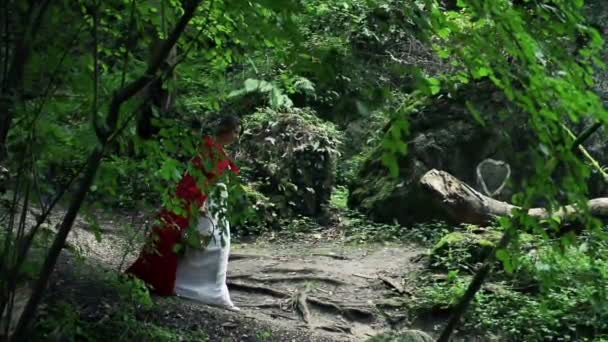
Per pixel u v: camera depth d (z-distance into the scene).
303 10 2.93
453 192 9.93
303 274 8.39
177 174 4.24
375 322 7.31
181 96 5.43
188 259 6.69
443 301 7.29
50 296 5.56
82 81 3.60
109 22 3.82
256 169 10.95
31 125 3.51
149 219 5.80
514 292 7.24
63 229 3.62
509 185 3.01
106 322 5.44
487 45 2.59
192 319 6.22
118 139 3.85
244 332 6.24
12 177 4.03
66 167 4.15
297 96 13.26
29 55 3.47
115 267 7.07
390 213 10.69
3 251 3.78
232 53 4.14
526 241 6.04
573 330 6.55
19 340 3.74
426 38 2.66
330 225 10.86
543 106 2.50
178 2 3.94
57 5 3.48
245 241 10.24
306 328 6.90
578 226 6.14
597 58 2.66
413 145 10.86
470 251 8.31
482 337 6.85
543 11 2.60
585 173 2.61
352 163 13.62
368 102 2.60
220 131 6.47
